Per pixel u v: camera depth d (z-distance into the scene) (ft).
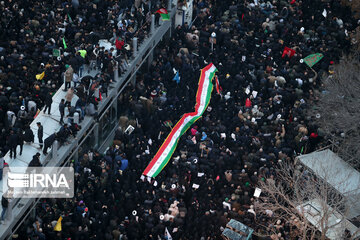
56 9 294.46
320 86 290.56
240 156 246.06
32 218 211.82
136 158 234.58
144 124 254.68
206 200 224.12
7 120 232.94
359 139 256.93
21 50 262.88
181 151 242.99
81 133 236.02
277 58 305.32
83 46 262.88
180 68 290.97
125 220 210.38
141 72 297.74
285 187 238.07
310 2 343.87
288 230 218.18
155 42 302.04
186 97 275.80
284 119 270.67
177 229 212.84
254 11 331.57
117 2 304.50
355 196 229.04
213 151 243.60
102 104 249.34
